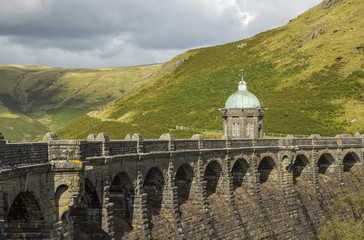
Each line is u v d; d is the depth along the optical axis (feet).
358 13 544.21
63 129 455.63
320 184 208.64
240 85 215.31
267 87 432.25
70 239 82.58
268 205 172.45
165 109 429.79
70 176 77.61
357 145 232.94
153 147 118.52
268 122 336.70
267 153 179.52
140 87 573.74
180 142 132.16
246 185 170.50
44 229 77.51
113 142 100.01
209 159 146.72
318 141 208.74
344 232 161.27
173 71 603.26
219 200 151.74
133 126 379.96
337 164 221.25
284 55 512.22
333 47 476.13
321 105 355.77
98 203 96.48
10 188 66.74
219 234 141.38
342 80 396.37
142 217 111.04
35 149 73.97
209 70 548.31
